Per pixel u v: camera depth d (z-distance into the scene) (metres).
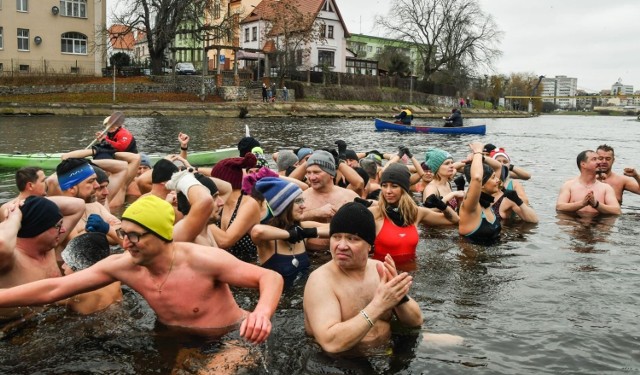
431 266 6.01
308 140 22.47
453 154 18.80
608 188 9.14
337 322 3.98
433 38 67.12
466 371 3.71
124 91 42.12
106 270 4.04
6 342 4.05
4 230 4.32
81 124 27.81
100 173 6.18
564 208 9.05
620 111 116.69
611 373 3.70
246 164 6.36
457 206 8.38
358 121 40.25
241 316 4.31
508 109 86.00
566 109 145.12
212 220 5.28
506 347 4.07
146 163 9.24
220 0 48.91
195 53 68.62
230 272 4.01
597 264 6.14
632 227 7.96
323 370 3.69
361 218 4.04
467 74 71.94
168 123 31.17
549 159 18.30
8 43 44.12
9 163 12.72
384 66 76.44
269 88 48.03
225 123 32.34
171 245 4.01
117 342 4.03
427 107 59.03
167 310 4.13
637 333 4.32
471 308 4.82
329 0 62.62
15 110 34.53
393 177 6.20
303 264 5.82
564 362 3.84
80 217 5.39
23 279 4.52
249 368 3.69
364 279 4.21
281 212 5.60
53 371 3.65
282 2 52.59
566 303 4.95
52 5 45.50
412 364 3.79
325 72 55.81
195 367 3.69
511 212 8.41
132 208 3.81
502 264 6.11
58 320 4.38
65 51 46.88
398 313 4.27
